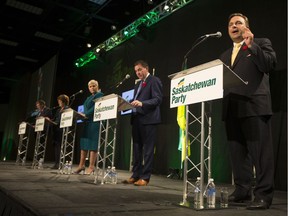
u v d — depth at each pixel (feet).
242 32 7.20
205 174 17.22
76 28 30.35
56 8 26.63
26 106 41.22
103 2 25.07
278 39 14.83
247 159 7.96
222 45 18.08
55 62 34.60
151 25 23.81
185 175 7.31
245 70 7.58
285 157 13.57
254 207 6.74
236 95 7.61
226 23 18.03
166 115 21.16
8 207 7.78
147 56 24.04
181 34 21.18
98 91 15.89
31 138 35.29
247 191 7.82
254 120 7.26
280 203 8.36
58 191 8.86
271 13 15.43
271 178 7.05
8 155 42.98
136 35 23.91
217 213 6.19
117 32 26.96
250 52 7.02
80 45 34.09
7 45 34.78
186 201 7.25
